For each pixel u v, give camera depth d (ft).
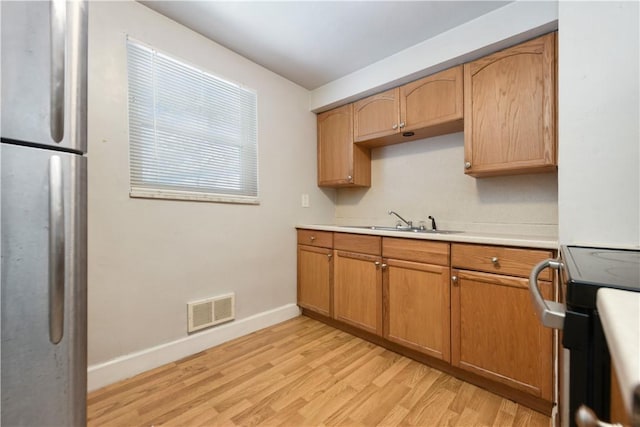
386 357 6.11
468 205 7.14
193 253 6.31
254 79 7.54
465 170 6.09
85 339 2.43
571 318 1.60
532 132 5.29
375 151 9.04
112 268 5.18
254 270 7.50
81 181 2.38
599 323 1.53
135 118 5.49
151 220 5.68
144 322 5.57
